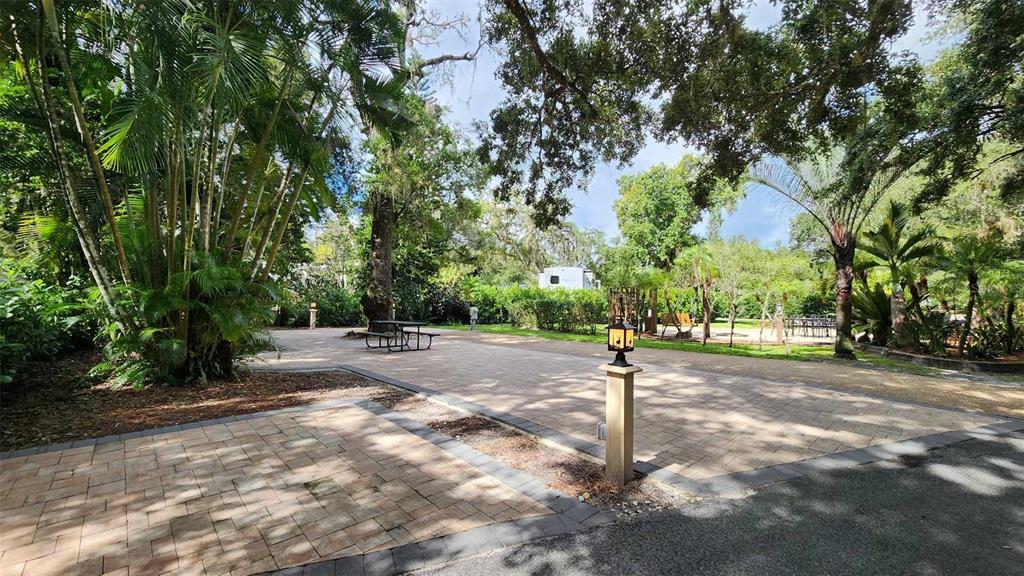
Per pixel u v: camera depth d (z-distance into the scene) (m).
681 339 15.16
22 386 5.83
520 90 8.09
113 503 2.83
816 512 2.76
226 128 6.95
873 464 3.56
